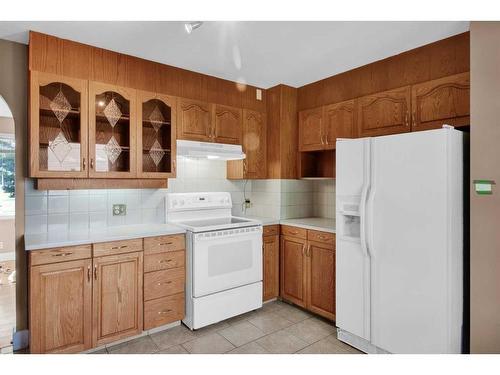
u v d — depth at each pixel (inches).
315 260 111.3
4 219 183.3
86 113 91.4
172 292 100.4
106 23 80.3
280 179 130.4
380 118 103.5
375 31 84.3
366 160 86.9
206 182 132.5
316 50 96.7
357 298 89.4
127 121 100.9
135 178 102.0
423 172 74.8
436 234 72.4
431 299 73.3
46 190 95.0
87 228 102.3
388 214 81.4
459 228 73.2
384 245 82.4
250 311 117.9
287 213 132.7
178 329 102.4
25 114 91.1
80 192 101.3
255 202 143.9
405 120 96.5
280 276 127.6
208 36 87.4
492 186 66.1
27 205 91.9
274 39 89.2
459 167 73.2
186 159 126.9
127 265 91.2
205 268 102.3
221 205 131.0
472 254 69.2
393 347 80.5
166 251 99.1
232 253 109.2
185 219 122.3
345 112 114.9
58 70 87.8
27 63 91.4
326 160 136.5
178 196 120.8
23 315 89.4
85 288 84.0
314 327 104.9
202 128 116.7
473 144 68.7
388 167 81.7
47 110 87.5
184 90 113.3
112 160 99.7
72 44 90.2
